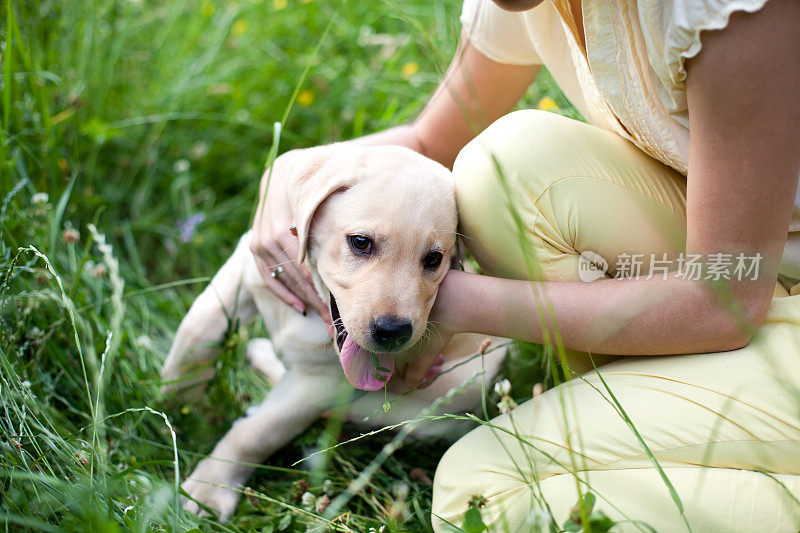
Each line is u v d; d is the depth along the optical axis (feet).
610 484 5.75
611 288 6.03
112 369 7.84
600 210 6.41
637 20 5.65
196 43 13.70
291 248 7.33
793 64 5.00
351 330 6.49
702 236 5.62
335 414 7.05
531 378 7.93
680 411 5.82
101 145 11.55
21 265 8.43
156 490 6.18
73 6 11.49
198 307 8.29
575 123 6.72
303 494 7.16
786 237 5.86
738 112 5.14
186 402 8.48
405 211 6.57
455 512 6.16
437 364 7.68
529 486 5.56
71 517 5.76
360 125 12.05
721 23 4.92
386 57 13.38
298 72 13.26
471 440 6.42
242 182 12.58
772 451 5.65
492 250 6.70
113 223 11.32
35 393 7.63
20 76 9.78
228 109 12.96
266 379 9.34
